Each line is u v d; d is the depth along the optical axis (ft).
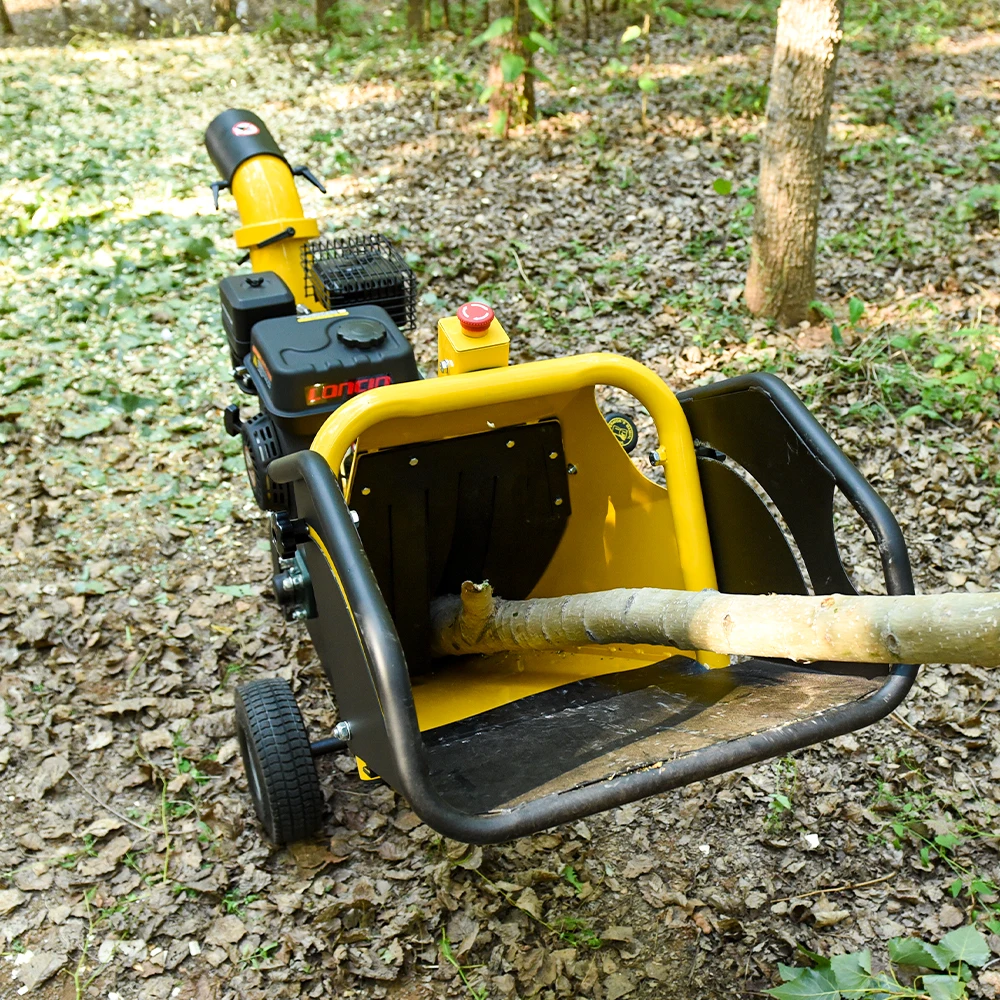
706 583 8.65
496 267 19.42
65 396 16.22
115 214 21.74
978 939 8.28
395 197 22.16
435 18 34.09
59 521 14.03
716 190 19.25
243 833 10.08
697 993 8.61
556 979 8.71
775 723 6.43
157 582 13.19
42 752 10.84
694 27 32.17
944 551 13.14
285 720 9.36
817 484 7.35
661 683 8.34
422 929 9.10
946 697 11.10
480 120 25.71
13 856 9.77
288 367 8.95
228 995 8.65
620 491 9.20
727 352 16.94
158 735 11.04
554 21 32.60
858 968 8.27
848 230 20.31
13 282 19.27
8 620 12.34
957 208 20.58
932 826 9.70
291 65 30.42
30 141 25.03
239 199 12.42
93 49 32.30
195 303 18.85
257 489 9.58
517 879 9.53
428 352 17.28
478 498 9.18
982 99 26.50
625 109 25.89
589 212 21.24
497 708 8.54
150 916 9.27
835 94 26.58
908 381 15.76
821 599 5.88
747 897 9.30
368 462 8.51
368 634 6.02
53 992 8.69
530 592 10.44
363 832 10.04
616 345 17.19
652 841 9.89
